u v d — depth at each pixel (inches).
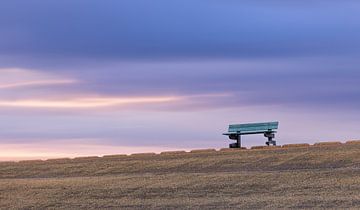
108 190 1417.3
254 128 1998.0
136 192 1378.0
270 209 1145.4
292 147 1838.1
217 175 1496.1
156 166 1704.0
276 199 1222.9
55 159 2032.5
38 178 1686.8
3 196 1430.9
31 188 1504.7
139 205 1256.2
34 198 1390.3
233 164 1625.2
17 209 1296.8
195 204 1229.7
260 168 1550.2
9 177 1750.7
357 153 1595.7
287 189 1302.9
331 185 1304.1
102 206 1272.1
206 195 1305.4
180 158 1796.3
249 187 1347.2
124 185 1459.2
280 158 1636.3
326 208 1122.7
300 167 1515.7
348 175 1381.6
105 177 1608.0
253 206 1179.3
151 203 1266.0
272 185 1347.2
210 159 1722.4
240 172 1520.7
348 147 1716.3
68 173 1733.5
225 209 1171.3
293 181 1368.1
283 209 1137.4
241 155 1739.7
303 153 1668.3
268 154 1710.1
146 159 1839.3
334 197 1203.2
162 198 1306.6
